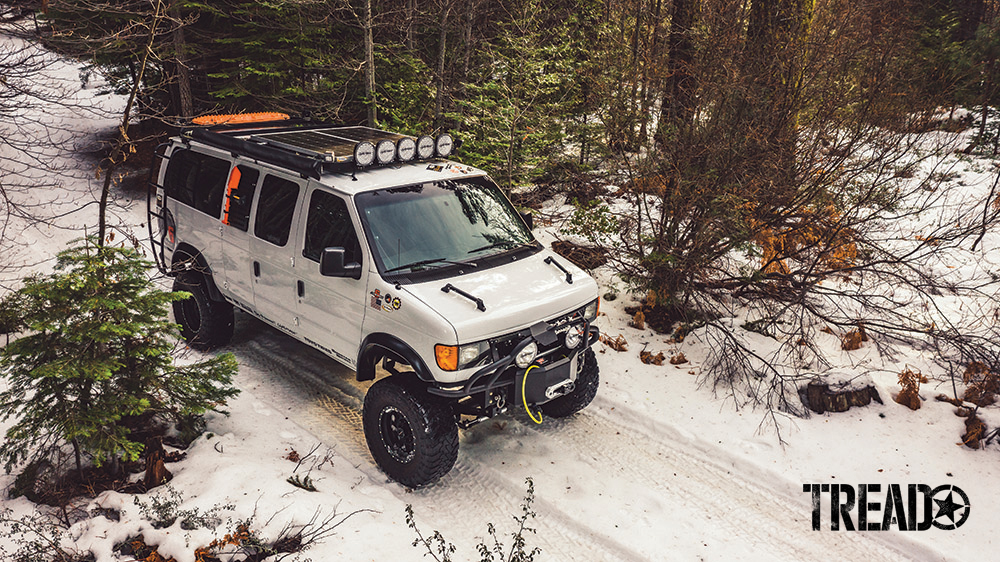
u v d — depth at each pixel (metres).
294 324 5.53
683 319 7.27
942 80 6.61
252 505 4.15
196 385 4.60
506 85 9.70
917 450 5.15
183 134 6.63
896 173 6.35
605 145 7.70
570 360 4.84
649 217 7.29
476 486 4.81
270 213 5.55
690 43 6.88
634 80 7.21
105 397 4.16
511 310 4.48
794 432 5.43
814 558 4.15
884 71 6.30
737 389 6.07
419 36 12.87
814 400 5.73
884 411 5.65
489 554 3.71
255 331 7.18
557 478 4.89
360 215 4.83
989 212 8.02
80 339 4.03
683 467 5.09
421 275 4.70
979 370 5.67
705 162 6.67
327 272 4.52
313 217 5.16
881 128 6.25
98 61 11.99
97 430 4.02
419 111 11.34
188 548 3.74
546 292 4.81
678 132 6.62
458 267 4.87
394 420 4.78
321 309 5.18
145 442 4.76
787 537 4.34
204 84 14.14
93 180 13.20
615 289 7.98
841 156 6.22
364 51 11.17
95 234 4.64
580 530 4.36
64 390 4.12
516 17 11.16
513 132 9.30
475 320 4.29
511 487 4.78
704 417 5.67
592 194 9.11
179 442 5.07
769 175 6.28
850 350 6.66
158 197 6.91
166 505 4.03
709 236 6.62
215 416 5.40
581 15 11.38
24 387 4.20
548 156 9.59
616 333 7.14
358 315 4.83
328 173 5.22
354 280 4.80
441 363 4.25
